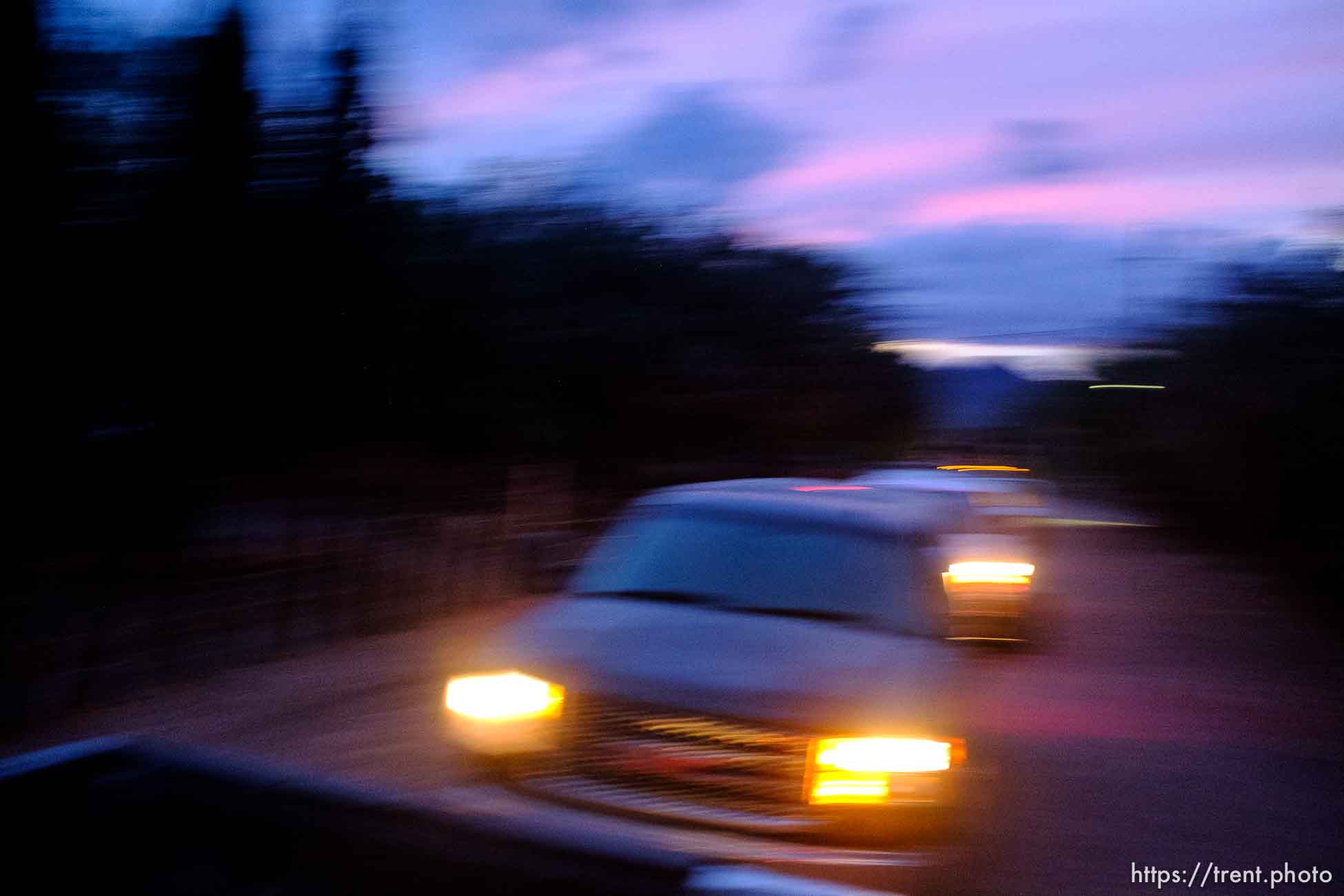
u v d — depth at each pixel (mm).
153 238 9047
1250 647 12227
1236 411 24828
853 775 4465
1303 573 19141
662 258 18219
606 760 4660
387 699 8320
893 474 14898
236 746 6895
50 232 8422
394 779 5875
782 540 6035
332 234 10500
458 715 4918
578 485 16969
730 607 5648
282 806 2469
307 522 10727
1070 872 5133
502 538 13672
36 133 8398
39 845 2453
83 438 8562
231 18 9602
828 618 5566
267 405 10250
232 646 9461
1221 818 6098
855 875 4324
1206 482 27500
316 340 10641
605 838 2359
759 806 4492
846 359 23641
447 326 12961
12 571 7680
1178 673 10539
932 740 4562
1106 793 6457
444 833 2338
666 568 5953
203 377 9531
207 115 9461
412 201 12656
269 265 9992
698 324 18875
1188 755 7488
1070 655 11344
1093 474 36812
